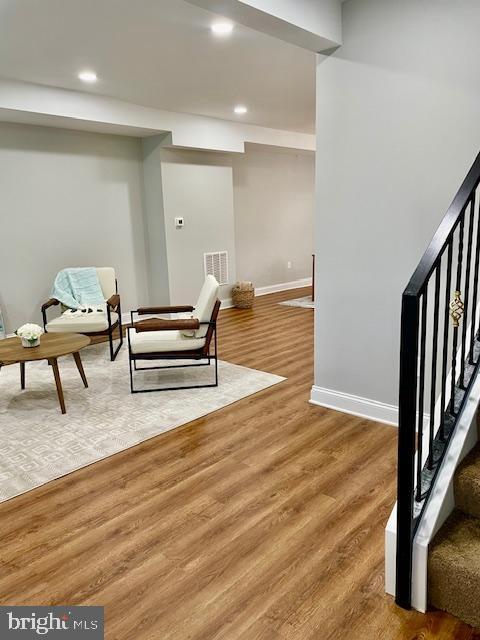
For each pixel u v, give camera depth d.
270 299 7.68
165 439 2.97
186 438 2.97
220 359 4.61
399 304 2.90
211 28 3.12
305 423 3.14
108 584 1.79
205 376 4.11
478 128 2.45
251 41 3.36
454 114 2.50
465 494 1.75
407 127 2.67
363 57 2.76
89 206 5.61
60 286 4.99
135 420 3.24
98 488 2.45
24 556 1.96
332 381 3.34
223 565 1.87
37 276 5.23
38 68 3.88
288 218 8.38
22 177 4.98
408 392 1.50
